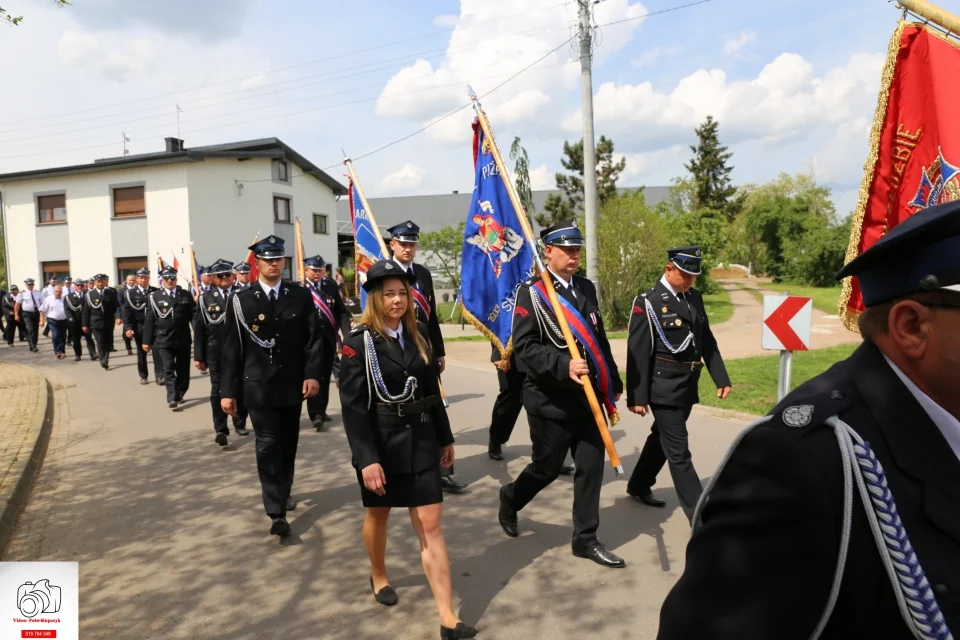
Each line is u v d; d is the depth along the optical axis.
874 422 1.12
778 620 1.04
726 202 49.78
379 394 3.37
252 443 7.24
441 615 3.27
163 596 3.77
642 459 5.05
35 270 26.55
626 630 3.34
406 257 5.64
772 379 9.51
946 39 2.75
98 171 25.20
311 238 30.05
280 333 4.80
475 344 16.22
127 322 11.41
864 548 1.04
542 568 4.04
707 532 1.16
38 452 6.82
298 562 4.21
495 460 6.30
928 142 2.81
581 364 3.79
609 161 34.12
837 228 36.88
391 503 3.38
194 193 24.38
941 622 1.00
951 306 1.09
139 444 7.26
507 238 5.24
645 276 18.25
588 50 14.23
